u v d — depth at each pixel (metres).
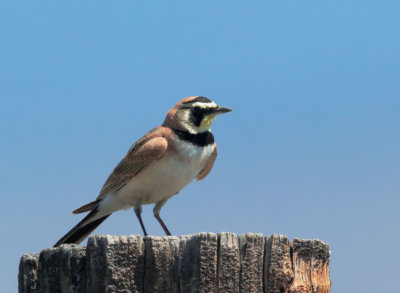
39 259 10.33
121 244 9.52
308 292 10.30
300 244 10.51
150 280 9.55
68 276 9.82
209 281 9.60
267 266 10.11
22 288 10.41
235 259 9.84
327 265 10.73
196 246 9.69
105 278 9.39
